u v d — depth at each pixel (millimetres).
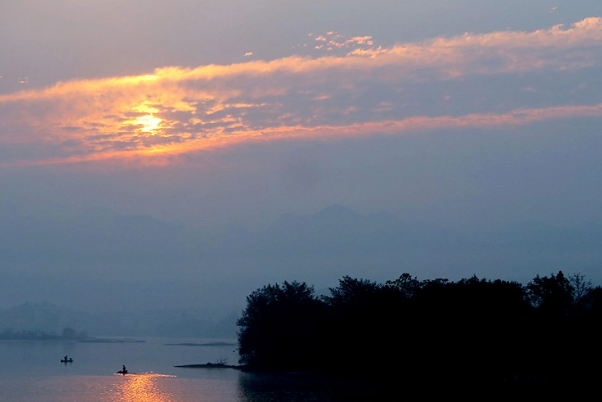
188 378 114625
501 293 98188
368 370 110812
